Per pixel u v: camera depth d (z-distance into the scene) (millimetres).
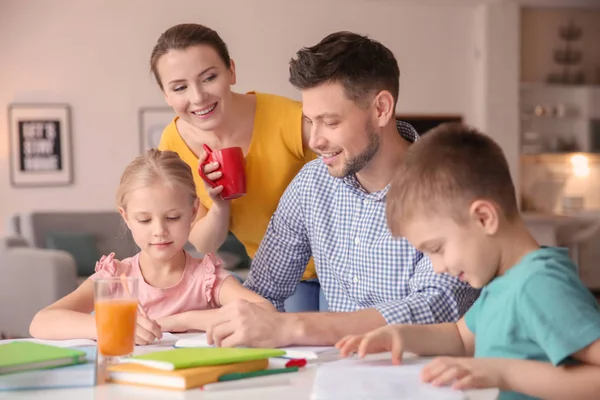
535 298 1124
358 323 1458
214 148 2145
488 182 1162
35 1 7016
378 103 1635
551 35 8086
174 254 1703
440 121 7648
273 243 1967
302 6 7375
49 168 7098
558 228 7547
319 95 1604
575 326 1085
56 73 7070
